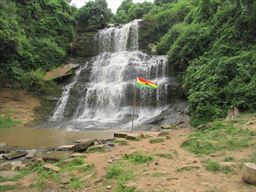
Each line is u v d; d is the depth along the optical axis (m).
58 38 30.75
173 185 6.21
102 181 6.93
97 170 7.81
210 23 23.11
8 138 15.23
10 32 24.73
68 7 34.06
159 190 6.01
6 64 23.86
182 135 12.11
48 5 31.84
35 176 7.94
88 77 25.84
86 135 15.61
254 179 5.96
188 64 22.19
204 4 24.45
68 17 32.28
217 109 15.19
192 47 22.28
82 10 33.97
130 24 31.11
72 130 17.44
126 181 6.62
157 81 23.31
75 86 24.53
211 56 19.88
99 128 17.89
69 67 26.66
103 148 10.51
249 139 9.21
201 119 15.16
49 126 19.11
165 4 37.84
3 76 23.34
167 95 21.58
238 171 6.70
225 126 11.63
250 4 19.36
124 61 26.94
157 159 8.20
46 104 23.17
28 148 12.88
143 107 22.16
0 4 26.73
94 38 31.36
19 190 7.04
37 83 23.91
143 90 22.38
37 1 31.06
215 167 6.99
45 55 27.83
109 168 7.68
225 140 9.38
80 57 30.48
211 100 15.88
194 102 16.20
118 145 10.90
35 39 28.42
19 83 23.66
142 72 24.64
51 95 24.02
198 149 8.87
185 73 21.61
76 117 22.39
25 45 26.50
